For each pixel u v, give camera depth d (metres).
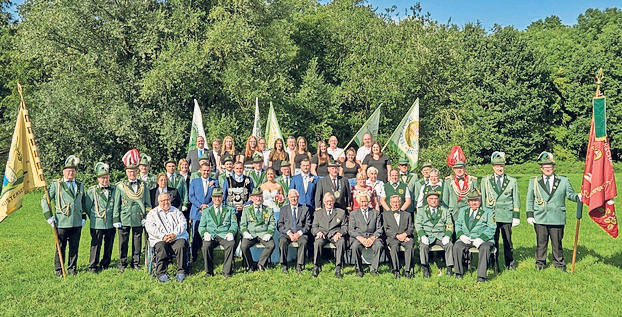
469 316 8.45
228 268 10.66
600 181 10.55
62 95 26.69
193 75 26.45
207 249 10.63
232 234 10.76
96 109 27.36
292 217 11.29
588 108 50.88
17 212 20.09
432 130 32.59
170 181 12.03
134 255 11.25
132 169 11.12
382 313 8.62
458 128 32.03
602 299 9.18
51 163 27.81
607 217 10.66
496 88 47.59
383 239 11.10
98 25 27.02
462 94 47.38
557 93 52.53
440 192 11.41
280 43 29.67
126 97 27.48
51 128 27.02
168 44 26.08
